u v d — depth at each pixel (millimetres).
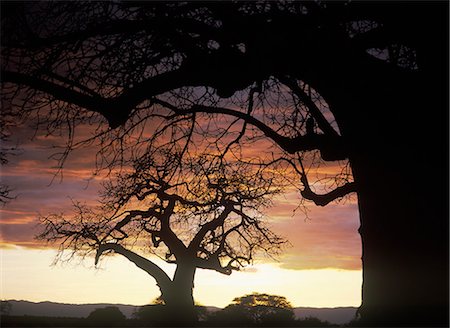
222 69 10688
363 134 10758
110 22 10852
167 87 10852
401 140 10555
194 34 11273
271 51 10469
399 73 10633
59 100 11359
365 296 10773
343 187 11398
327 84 10844
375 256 10711
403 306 10281
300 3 10508
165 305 22781
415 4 10148
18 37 11062
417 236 10398
